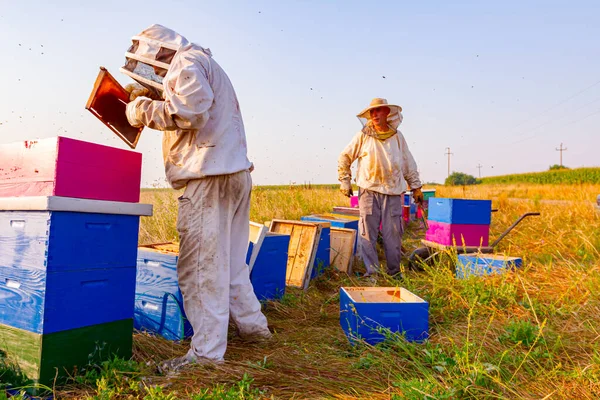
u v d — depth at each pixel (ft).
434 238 20.27
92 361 8.48
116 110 9.39
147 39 9.25
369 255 19.31
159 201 26.30
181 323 10.82
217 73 9.34
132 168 9.21
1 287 8.34
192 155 9.24
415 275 17.66
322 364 9.37
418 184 20.63
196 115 8.51
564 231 24.00
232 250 10.35
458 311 12.63
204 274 9.22
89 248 8.39
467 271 15.20
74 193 8.10
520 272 15.06
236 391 7.79
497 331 10.84
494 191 89.20
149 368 8.81
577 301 12.57
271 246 14.73
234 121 9.66
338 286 17.58
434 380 7.85
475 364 8.21
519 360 9.05
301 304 14.66
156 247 12.78
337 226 21.89
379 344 9.99
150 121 8.68
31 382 7.80
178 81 8.54
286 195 36.63
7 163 8.57
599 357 8.82
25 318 7.94
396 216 19.22
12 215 8.21
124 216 9.04
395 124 19.06
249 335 10.66
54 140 7.89
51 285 7.79
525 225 29.14
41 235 7.80
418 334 10.65
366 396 7.84
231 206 9.66
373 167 18.92
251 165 10.09
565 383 8.18
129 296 9.18
